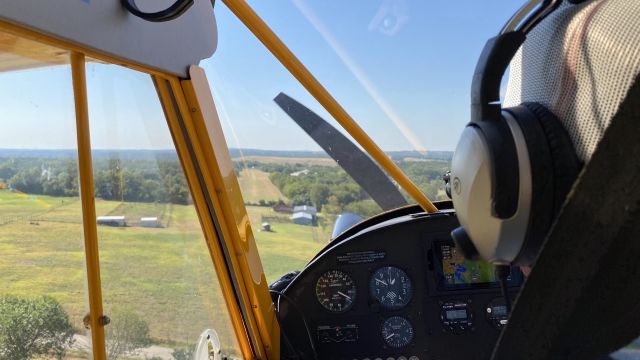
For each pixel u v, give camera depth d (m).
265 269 0.84
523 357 0.19
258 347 0.82
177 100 0.69
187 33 0.68
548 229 0.21
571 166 0.20
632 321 0.18
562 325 0.18
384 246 0.90
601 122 0.19
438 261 0.89
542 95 0.23
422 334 0.90
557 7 0.23
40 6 0.42
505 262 0.23
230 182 0.77
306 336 0.90
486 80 0.22
